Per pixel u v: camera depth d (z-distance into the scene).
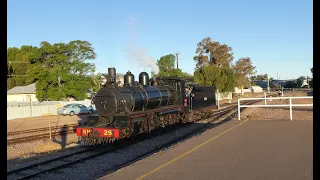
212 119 24.88
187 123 21.61
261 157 8.02
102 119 15.62
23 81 66.06
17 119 33.19
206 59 67.44
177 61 57.47
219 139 10.89
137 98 16.27
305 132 11.83
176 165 7.53
